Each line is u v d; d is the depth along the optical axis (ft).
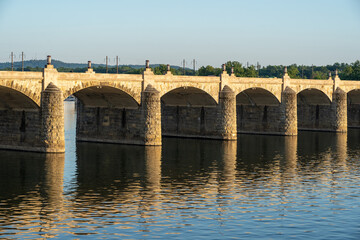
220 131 440.86
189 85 418.10
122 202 224.33
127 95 382.01
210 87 434.30
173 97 457.27
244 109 513.04
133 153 353.10
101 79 361.10
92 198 230.27
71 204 219.82
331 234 183.93
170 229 188.55
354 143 437.99
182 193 241.76
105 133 406.62
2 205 216.13
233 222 197.36
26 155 327.88
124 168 299.38
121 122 399.44
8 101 341.00
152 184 259.60
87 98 406.41
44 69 331.36
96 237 179.22
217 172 293.02
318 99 547.90
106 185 255.91
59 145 336.70
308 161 336.29
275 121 493.77
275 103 492.95
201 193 242.58
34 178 267.39
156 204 222.07
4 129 352.69
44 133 334.44
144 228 189.16
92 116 411.54
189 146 396.57
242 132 513.86
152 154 351.25
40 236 179.32
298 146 411.54
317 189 253.85
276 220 200.34
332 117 542.57
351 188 256.73
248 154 362.33
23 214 204.03
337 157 354.95
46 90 331.16
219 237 180.14
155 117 388.78
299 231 187.01
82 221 196.54
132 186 254.47
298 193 245.04
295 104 492.13
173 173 288.10
